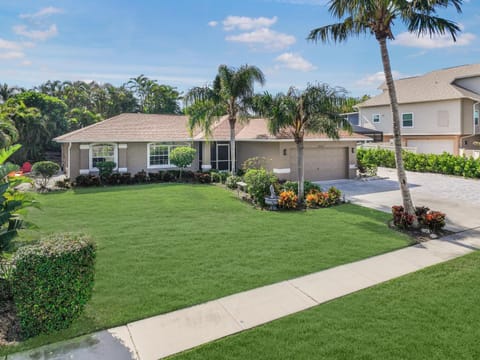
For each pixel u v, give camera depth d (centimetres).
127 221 1214
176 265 797
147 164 2312
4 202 688
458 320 554
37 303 507
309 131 1496
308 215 1320
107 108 5469
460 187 1984
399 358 457
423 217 1121
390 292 664
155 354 473
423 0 1052
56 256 511
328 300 634
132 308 596
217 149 2480
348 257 862
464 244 984
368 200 1630
